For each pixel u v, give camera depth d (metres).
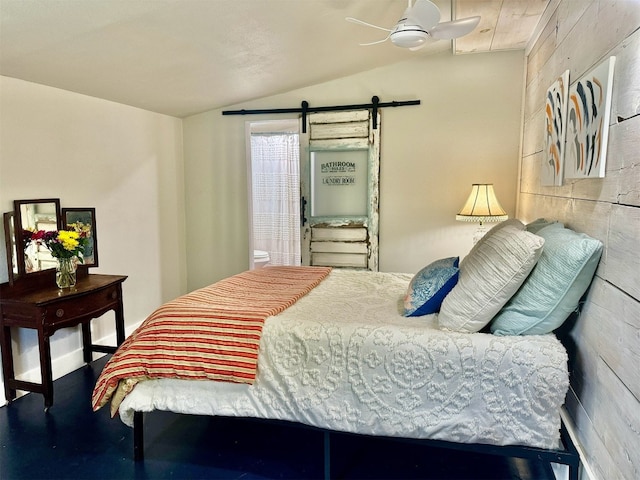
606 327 1.54
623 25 1.45
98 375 3.09
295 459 2.20
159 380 2.06
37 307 2.48
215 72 3.18
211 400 2.01
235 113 4.27
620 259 1.43
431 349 1.78
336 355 1.88
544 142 2.65
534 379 1.68
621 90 1.45
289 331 1.95
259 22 2.49
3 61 2.38
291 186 5.81
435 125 3.87
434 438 1.79
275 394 1.94
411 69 3.87
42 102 2.86
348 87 4.02
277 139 5.78
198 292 2.52
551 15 2.62
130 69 2.80
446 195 3.91
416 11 2.20
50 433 2.40
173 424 2.53
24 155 2.74
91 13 2.00
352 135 4.04
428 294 2.19
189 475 2.07
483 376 1.73
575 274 1.69
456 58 3.78
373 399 1.84
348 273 3.26
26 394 2.83
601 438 1.55
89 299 2.81
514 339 1.76
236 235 4.43
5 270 2.65
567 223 2.12
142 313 3.92
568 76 2.12
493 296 1.82
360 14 2.67
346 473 2.08
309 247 4.25
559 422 1.69
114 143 3.51
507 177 3.77
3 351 2.64
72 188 3.11
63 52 2.36
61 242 2.73
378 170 4.02
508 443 1.72
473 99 3.77
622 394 1.38
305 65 3.44
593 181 1.73
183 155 4.46
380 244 4.11
